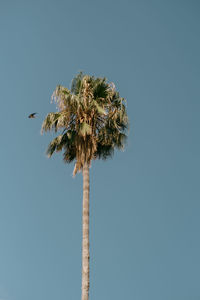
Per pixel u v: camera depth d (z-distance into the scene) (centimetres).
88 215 1961
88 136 2130
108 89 2266
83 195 2014
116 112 2214
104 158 2278
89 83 2256
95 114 2181
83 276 1822
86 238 1905
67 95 2134
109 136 2223
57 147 2222
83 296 1773
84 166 2080
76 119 2162
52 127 2188
